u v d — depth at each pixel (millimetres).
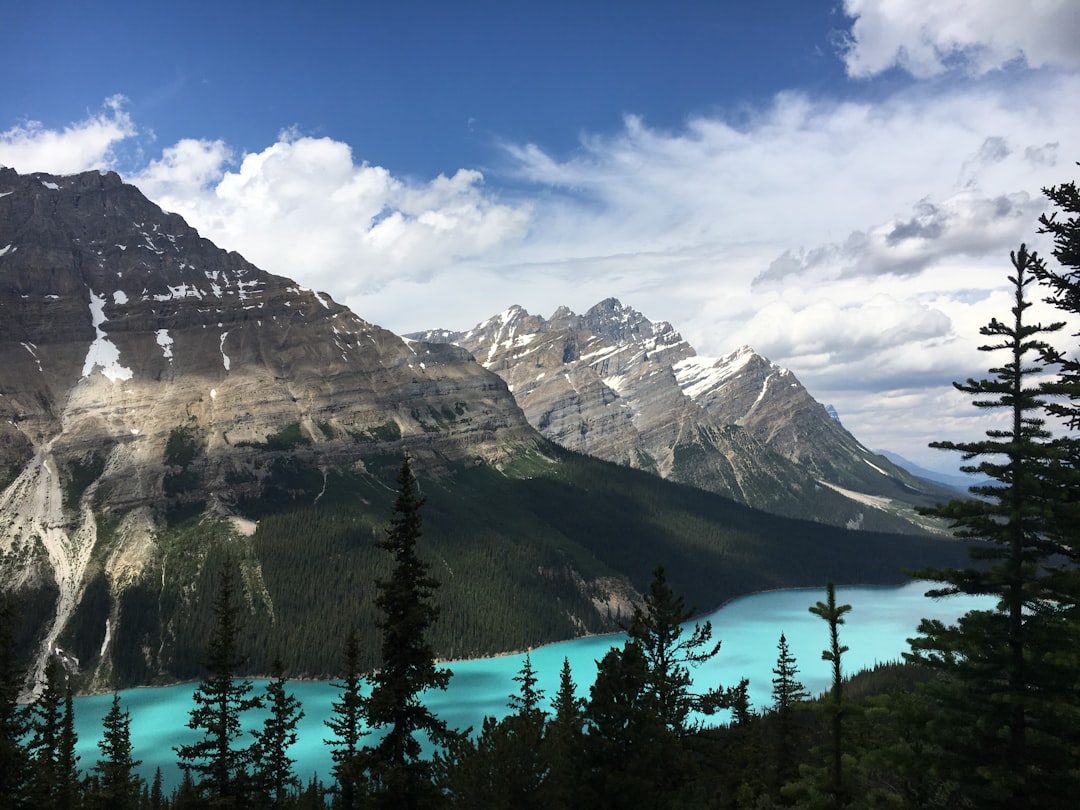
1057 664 32719
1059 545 34875
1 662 63500
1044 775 33500
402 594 44781
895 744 36750
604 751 46781
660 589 60562
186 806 63750
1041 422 37156
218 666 65312
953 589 37531
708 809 48031
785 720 80438
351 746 77875
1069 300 43938
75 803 75875
